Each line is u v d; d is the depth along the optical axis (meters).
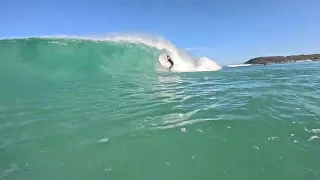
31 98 8.77
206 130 5.32
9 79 12.12
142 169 3.96
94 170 3.97
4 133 5.57
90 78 13.51
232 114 6.42
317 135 5.09
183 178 3.73
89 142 4.95
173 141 4.85
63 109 7.36
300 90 10.32
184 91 10.29
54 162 4.25
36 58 15.25
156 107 7.40
